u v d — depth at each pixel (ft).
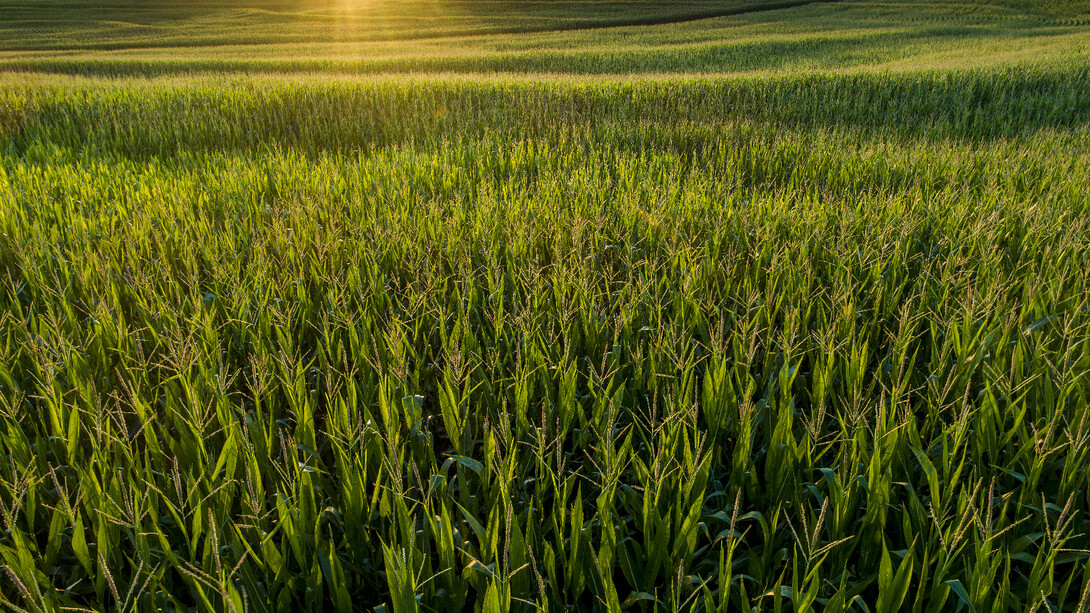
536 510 9.52
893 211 22.13
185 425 10.45
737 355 12.85
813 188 29.30
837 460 9.99
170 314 14.46
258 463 10.15
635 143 40.70
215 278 16.37
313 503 8.89
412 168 30.35
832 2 224.33
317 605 8.25
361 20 213.66
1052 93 65.72
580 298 15.14
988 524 7.44
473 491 11.00
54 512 8.53
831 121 55.52
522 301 16.11
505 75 85.51
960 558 8.65
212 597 7.79
